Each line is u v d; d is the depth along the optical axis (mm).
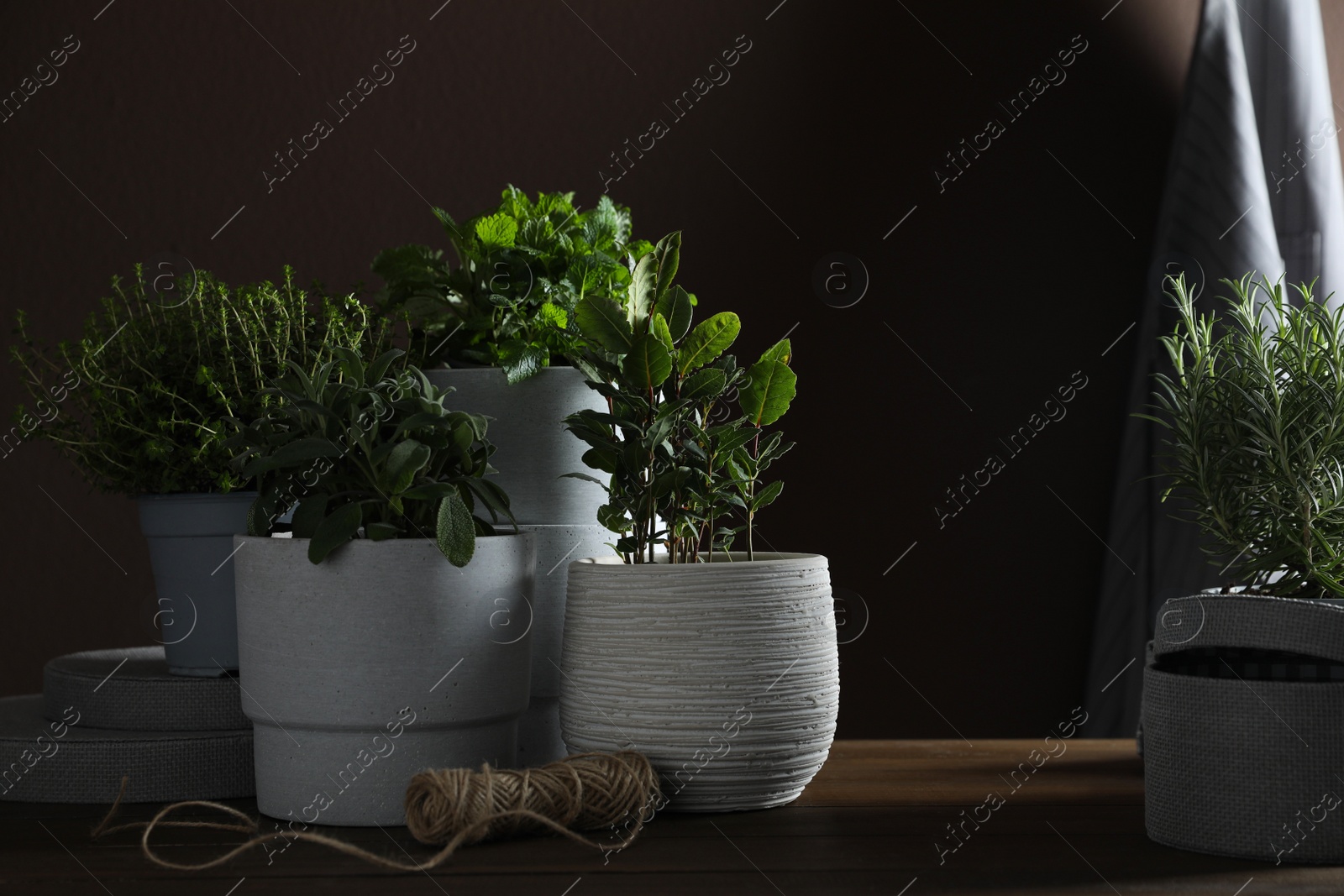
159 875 746
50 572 1756
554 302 1021
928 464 1791
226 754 985
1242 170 1539
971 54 1811
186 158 1773
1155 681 798
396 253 1115
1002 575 1787
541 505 1037
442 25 1797
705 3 1809
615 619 878
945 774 1047
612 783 817
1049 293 1799
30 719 1102
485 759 892
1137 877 724
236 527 1034
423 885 714
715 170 1800
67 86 1766
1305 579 810
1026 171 1808
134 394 1024
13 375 1747
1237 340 842
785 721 874
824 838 826
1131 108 1803
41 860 786
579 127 1797
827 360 1796
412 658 847
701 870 745
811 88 1811
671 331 941
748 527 932
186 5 1778
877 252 1803
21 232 1755
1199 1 1797
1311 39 1593
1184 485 883
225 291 1058
